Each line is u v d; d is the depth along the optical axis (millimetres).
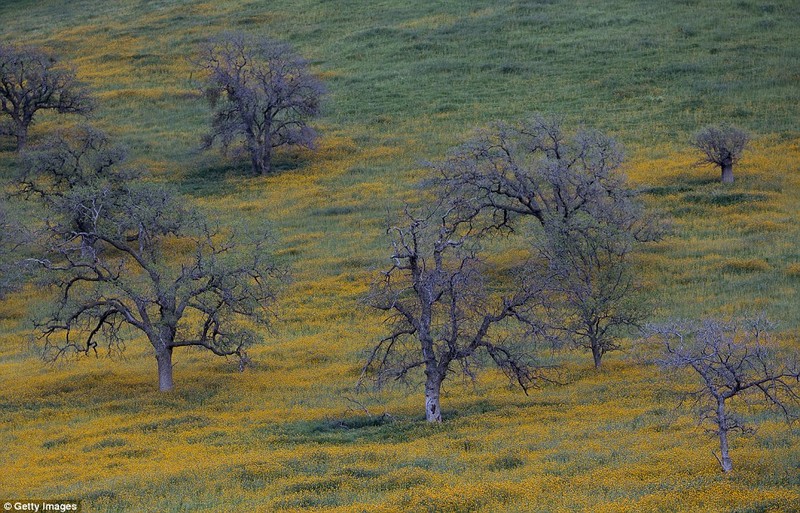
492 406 73812
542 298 76688
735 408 66438
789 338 82375
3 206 131625
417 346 92875
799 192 130625
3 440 71312
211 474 56188
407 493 49031
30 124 190000
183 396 82000
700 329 56469
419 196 140625
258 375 87812
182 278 85188
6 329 109312
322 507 47656
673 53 196125
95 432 71438
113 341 102938
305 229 133250
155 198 99750
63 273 92000
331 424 71062
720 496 45156
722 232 119125
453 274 72812
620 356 87062
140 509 49688
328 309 105250
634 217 105312
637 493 47000
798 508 43250
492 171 106250
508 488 48625
